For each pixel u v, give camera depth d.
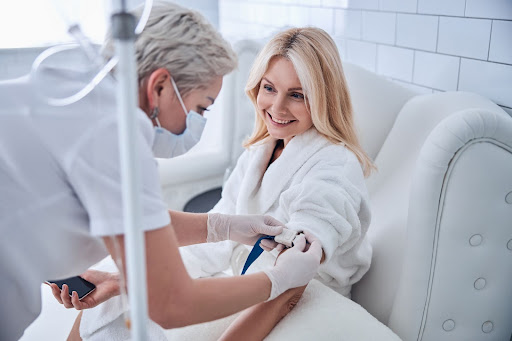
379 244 1.37
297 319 1.10
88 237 0.85
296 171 1.25
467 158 1.09
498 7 1.36
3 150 0.78
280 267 0.97
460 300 1.20
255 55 2.17
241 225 1.17
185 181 2.23
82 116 0.77
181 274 0.80
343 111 1.23
